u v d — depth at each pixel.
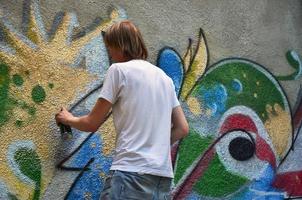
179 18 3.91
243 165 4.06
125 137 2.69
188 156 3.79
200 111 3.90
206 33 4.05
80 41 3.40
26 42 3.17
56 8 3.32
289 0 4.64
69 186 3.23
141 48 2.90
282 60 4.48
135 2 3.70
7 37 3.10
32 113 3.13
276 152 4.28
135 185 2.59
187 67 3.89
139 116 2.70
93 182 3.34
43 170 3.13
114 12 3.58
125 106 2.72
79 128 2.90
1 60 3.06
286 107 4.42
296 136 4.44
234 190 3.99
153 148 2.67
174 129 2.91
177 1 3.92
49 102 3.21
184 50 3.90
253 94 4.23
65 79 3.30
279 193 4.25
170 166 2.73
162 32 3.80
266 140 4.23
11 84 3.08
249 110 4.18
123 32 2.86
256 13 4.38
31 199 3.07
